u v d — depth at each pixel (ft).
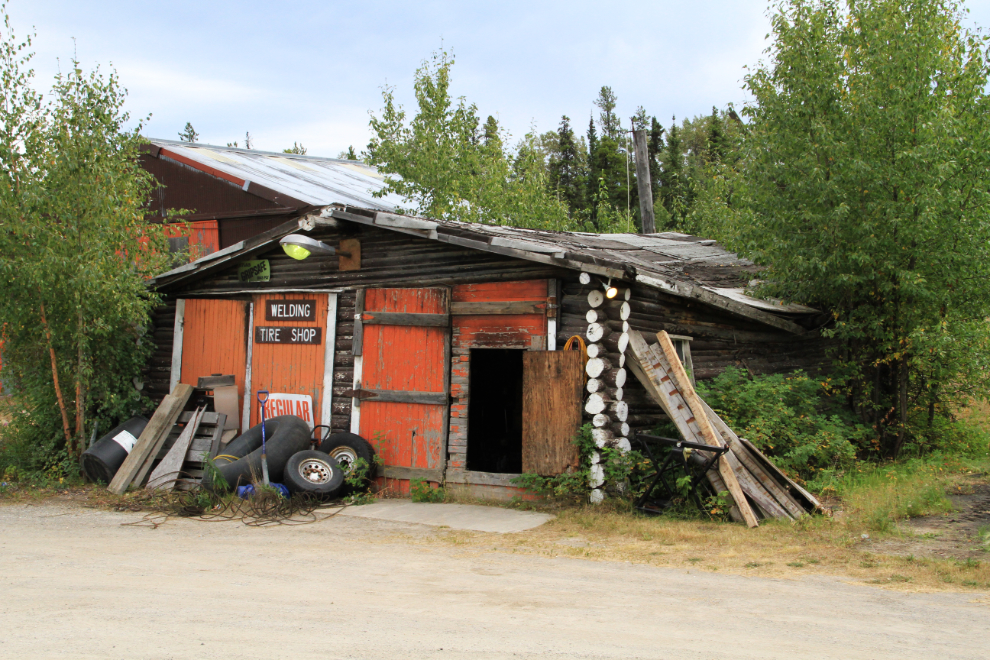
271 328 37.91
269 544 25.00
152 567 21.72
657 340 31.65
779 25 37.70
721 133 136.98
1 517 29.91
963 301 35.65
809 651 14.06
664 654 13.92
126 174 38.68
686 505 27.43
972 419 43.50
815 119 36.06
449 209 65.92
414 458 33.47
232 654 14.06
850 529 24.50
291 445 33.14
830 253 35.12
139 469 35.40
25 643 14.73
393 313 34.27
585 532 25.93
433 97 67.10
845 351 38.70
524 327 31.53
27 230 34.22
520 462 40.27
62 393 38.14
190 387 38.17
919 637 14.90
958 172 34.30
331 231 37.06
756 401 32.01
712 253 49.60
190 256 44.16
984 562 20.52
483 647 14.38
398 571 21.16
